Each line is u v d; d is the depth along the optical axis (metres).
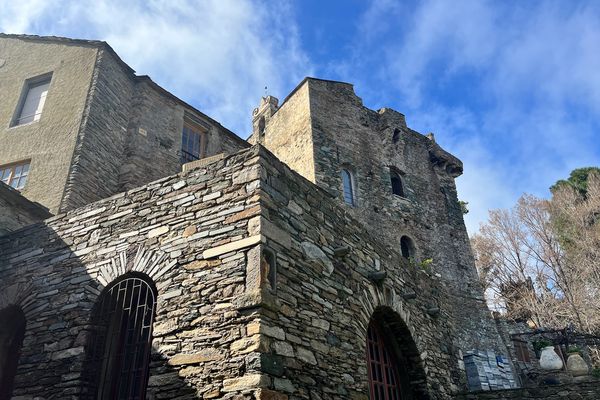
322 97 18.91
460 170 22.61
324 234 7.25
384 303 8.36
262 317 5.21
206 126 14.00
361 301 7.64
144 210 6.83
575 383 9.32
